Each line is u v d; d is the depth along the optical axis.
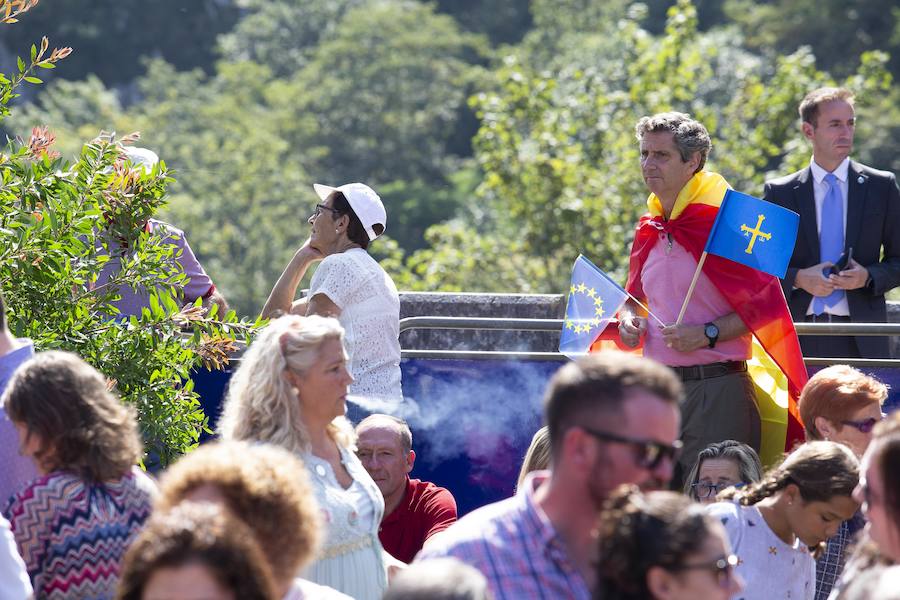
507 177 32.75
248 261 79.94
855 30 97.44
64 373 5.45
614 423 4.66
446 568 4.16
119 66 121.00
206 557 3.99
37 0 8.35
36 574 5.37
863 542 5.28
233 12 130.00
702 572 4.35
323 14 126.25
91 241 8.25
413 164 107.25
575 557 4.89
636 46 36.50
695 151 9.02
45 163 7.99
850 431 7.68
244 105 106.25
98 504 5.39
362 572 6.41
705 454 8.08
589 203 32.31
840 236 10.52
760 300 8.89
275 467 4.73
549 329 9.97
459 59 118.88
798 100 34.38
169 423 8.10
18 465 5.87
